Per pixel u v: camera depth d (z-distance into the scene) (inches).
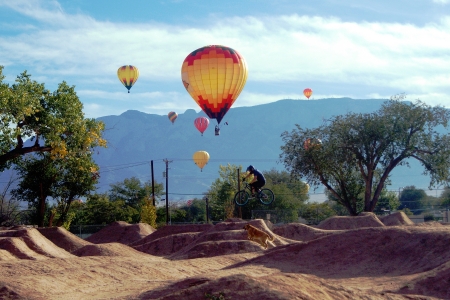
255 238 1443.2
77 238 1742.1
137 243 2036.2
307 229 1823.3
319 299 544.1
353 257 1087.0
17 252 1326.3
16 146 1646.2
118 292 863.1
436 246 1036.5
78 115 1724.9
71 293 861.8
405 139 2358.5
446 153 2292.1
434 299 665.0
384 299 619.8
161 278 1062.4
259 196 1111.6
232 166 3846.0
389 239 1107.9
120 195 3806.6
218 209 3641.7
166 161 2984.7
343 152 2330.2
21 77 1646.2
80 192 2255.2
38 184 2224.4
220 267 1211.2
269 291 524.4
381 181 2377.0
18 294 796.0
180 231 2016.5
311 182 2436.0
